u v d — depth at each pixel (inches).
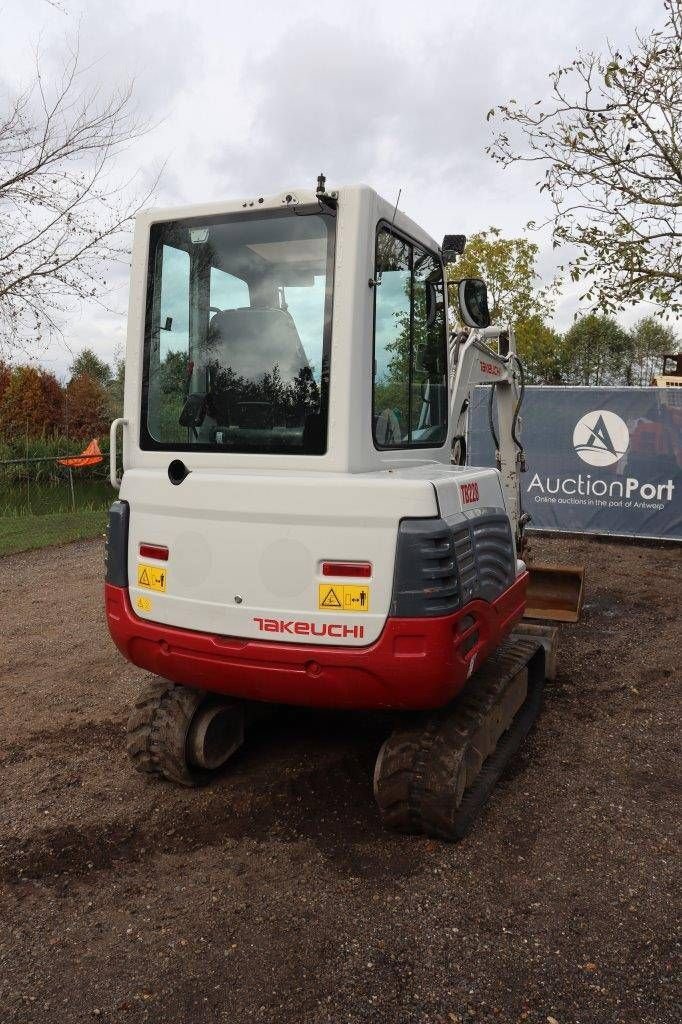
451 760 126.3
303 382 126.0
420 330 148.9
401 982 99.8
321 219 126.0
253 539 121.9
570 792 149.0
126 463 144.1
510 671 151.9
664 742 171.0
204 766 149.8
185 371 137.3
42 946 108.7
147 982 101.2
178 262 137.7
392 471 130.7
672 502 396.5
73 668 230.7
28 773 162.6
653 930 108.6
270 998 97.8
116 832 138.2
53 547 430.9
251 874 124.6
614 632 255.8
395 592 114.6
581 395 404.8
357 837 134.6
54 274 523.5
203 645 126.7
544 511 421.7
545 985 98.7
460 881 120.6
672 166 298.7
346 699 121.7
